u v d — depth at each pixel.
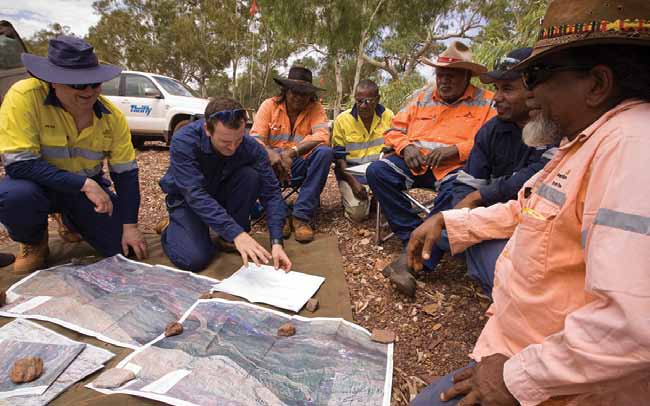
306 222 3.05
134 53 24.11
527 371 0.89
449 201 2.45
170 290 2.11
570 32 0.83
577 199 0.89
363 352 1.68
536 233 0.99
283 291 2.16
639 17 0.77
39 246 2.35
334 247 2.85
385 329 2.00
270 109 3.43
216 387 1.40
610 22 0.79
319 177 3.07
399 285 2.18
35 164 2.12
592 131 0.88
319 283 2.27
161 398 1.32
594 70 0.84
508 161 2.21
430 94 3.03
